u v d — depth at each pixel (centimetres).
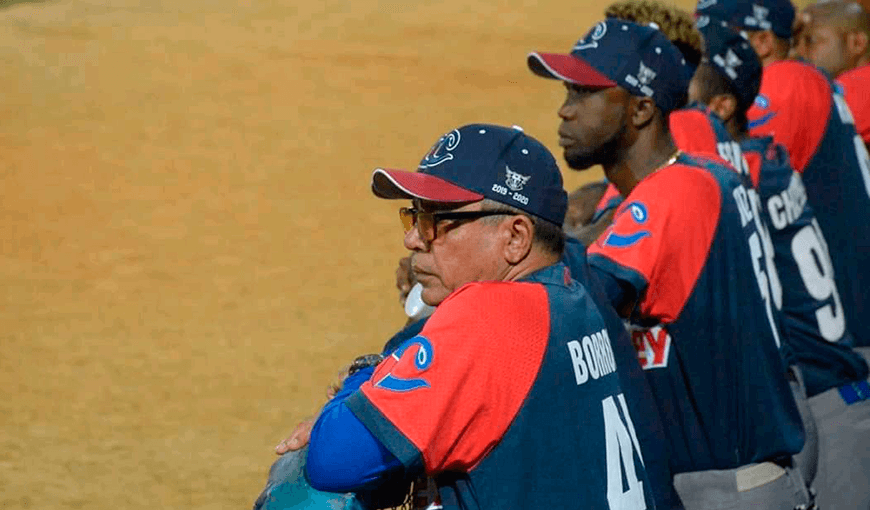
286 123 5522
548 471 1016
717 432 1419
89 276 3541
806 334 1720
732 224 1412
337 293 3466
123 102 5738
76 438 2488
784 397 1442
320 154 5034
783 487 1449
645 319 1409
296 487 1053
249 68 6594
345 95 6106
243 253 3803
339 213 4266
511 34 7862
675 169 1414
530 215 1060
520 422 1007
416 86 6347
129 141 5091
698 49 1670
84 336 3081
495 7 8800
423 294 1102
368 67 6750
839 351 1723
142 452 2430
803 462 1551
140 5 8244
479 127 1077
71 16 7750
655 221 1376
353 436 1002
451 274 1073
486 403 997
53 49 6788
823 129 1953
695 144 1574
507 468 1009
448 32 7856
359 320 3256
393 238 4012
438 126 5547
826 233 1948
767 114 1948
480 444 1003
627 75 1452
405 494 1112
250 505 2194
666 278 1380
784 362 1491
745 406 1417
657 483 1273
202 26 7669
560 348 1026
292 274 3622
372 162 4944
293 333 3148
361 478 1012
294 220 4169
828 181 1953
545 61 1451
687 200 1387
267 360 2956
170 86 6103
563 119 1498
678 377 1414
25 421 2566
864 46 2509
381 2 8788
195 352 2997
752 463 1431
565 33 7962
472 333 1002
